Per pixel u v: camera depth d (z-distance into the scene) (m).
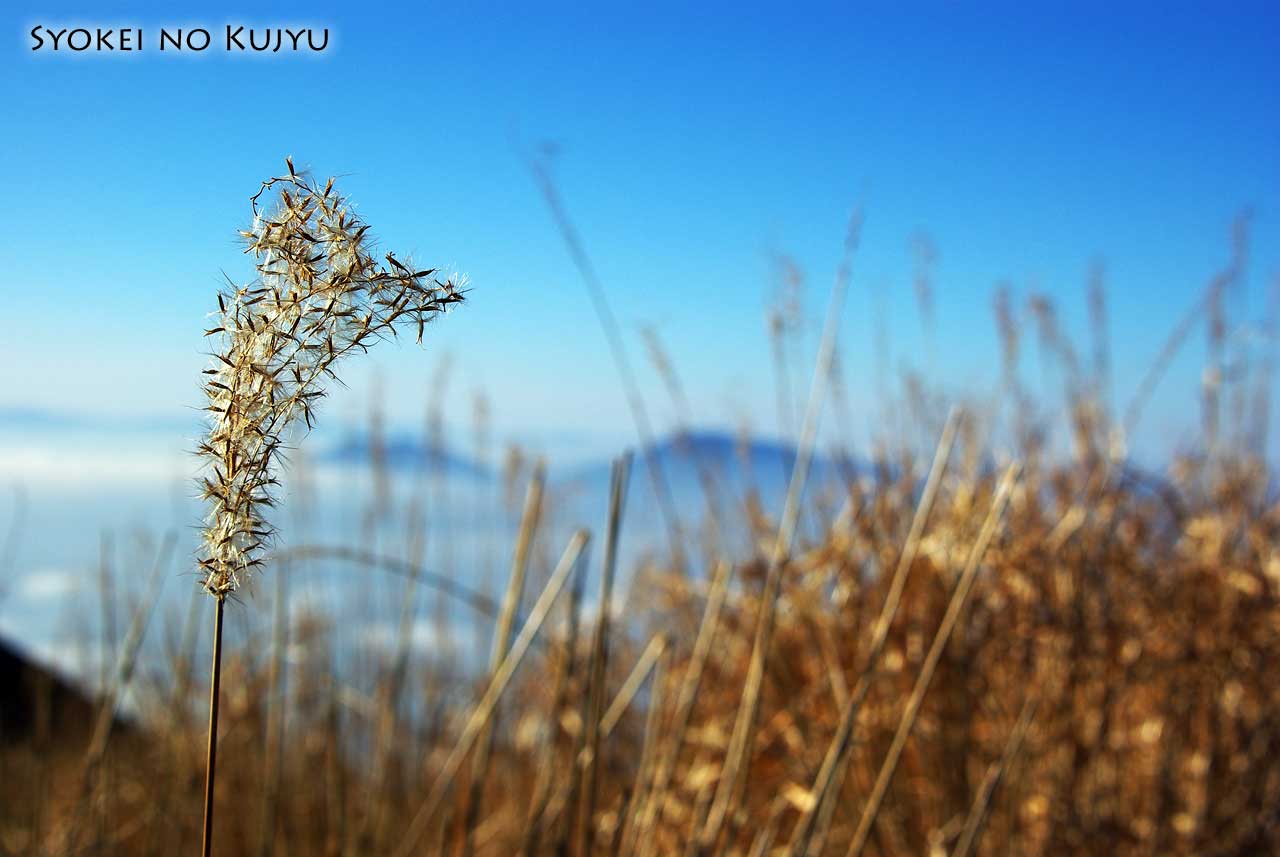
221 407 1.01
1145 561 2.82
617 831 1.86
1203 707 2.70
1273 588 2.71
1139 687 2.69
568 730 2.22
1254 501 3.00
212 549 1.02
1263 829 2.55
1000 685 2.55
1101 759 2.53
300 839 2.54
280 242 1.01
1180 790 2.58
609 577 1.91
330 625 2.87
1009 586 2.50
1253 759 2.62
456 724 2.91
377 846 2.35
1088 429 2.91
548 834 2.06
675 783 2.38
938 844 2.21
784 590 2.54
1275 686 2.70
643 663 2.19
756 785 2.41
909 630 2.44
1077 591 2.48
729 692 2.53
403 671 2.53
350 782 2.66
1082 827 2.41
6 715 3.01
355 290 1.02
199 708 2.62
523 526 2.09
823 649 2.52
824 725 2.42
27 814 2.54
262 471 1.02
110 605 2.77
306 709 2.71
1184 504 3.02
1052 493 2.83
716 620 2.17
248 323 1.02
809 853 2.02
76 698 3.06
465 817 2.11
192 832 2.56
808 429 2.08
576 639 2.10
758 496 2.75
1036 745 2.40
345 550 2.28
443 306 1.04
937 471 2.06
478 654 2.84
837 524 2.67
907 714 1.94
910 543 2.01
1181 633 2.68
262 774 2.59
